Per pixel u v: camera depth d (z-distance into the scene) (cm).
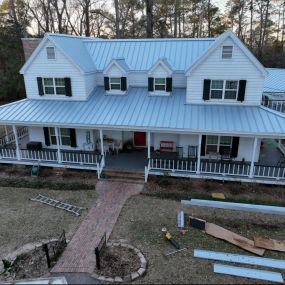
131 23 4816
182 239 1295
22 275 1104
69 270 1119
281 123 1638
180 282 1059
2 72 3719
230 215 1476
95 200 1631
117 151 2116
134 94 2077
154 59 2169
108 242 1276
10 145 2222
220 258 1174
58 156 1939
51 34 1981
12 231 1375
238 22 5622
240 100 1827
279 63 4762
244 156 1864
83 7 4069
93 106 1967
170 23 4888
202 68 1812
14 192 1738
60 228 1391
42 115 1905
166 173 1800
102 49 2303
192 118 1738
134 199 1628
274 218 1449
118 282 1054
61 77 2030
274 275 1089
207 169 1814
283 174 1689
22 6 4394
